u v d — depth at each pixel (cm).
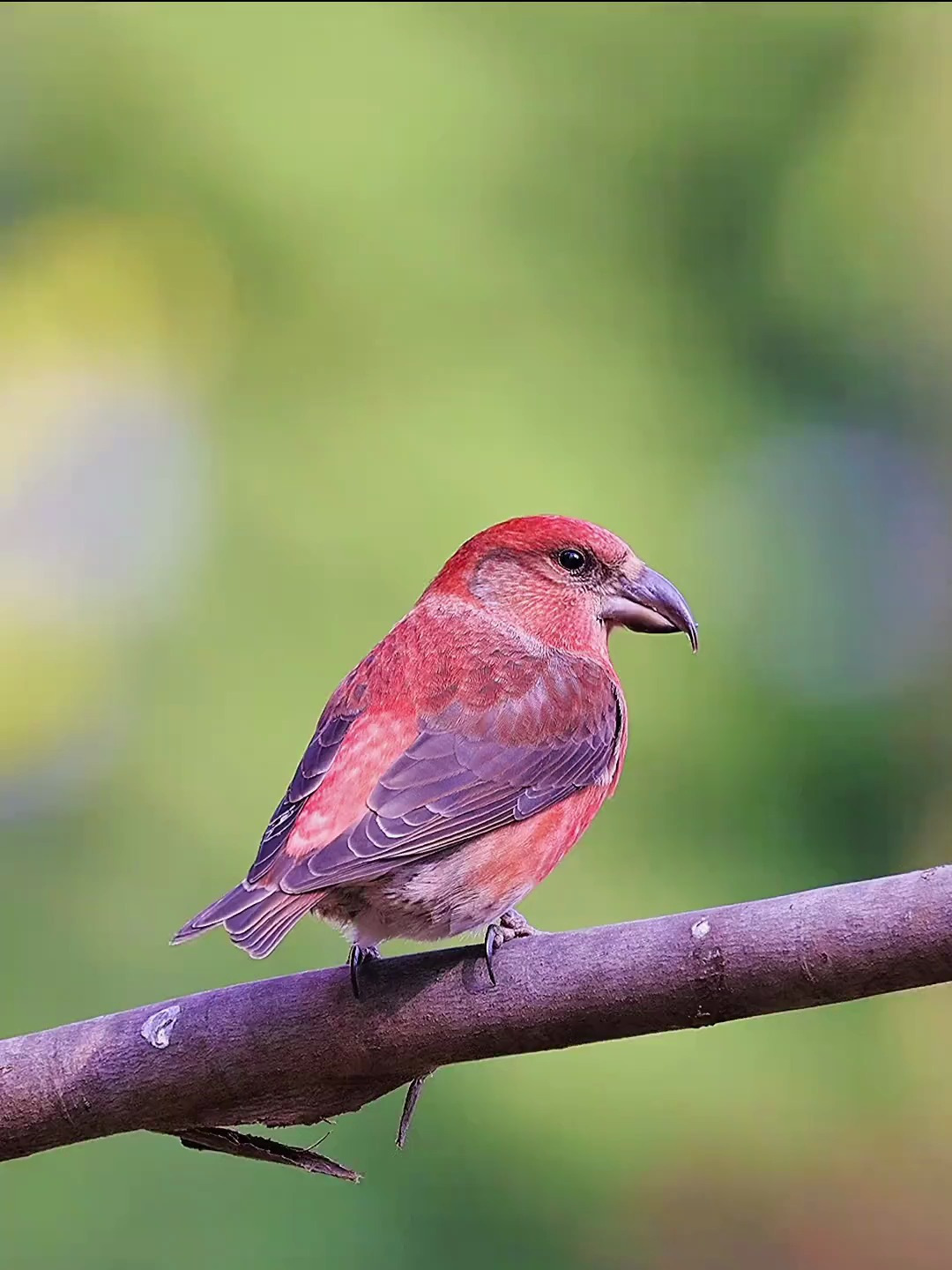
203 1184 1035
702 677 1416
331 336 1458
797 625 1543
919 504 1664
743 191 1680
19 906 1231
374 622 1352
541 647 714
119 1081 554
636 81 1644
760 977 504
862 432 1692
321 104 1487
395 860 591
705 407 1572
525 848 637
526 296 1502
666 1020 519
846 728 1470
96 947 1216
